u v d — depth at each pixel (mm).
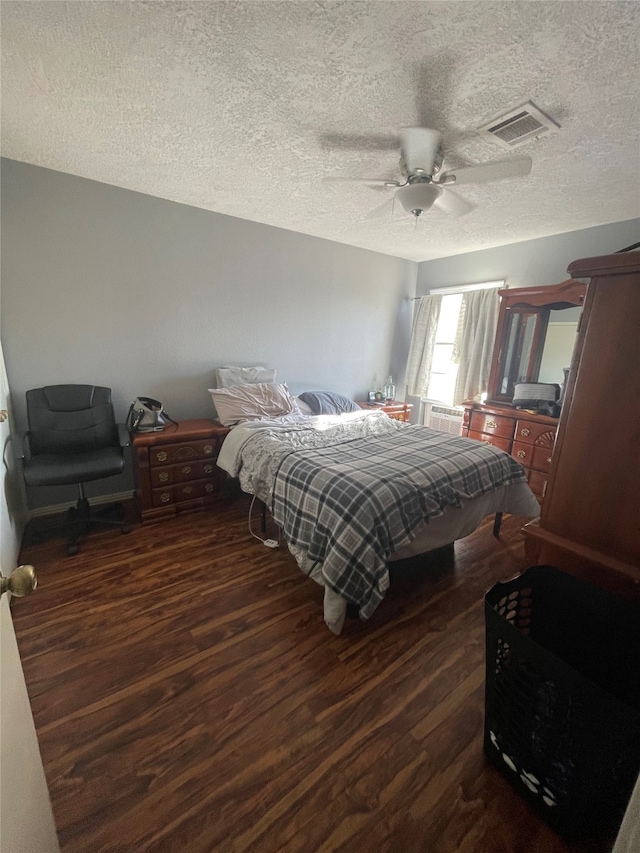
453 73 1380
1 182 2236
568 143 1835
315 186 2480
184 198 2771
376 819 1038
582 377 1062
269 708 1343
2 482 1982
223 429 2883
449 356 4359
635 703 1055
